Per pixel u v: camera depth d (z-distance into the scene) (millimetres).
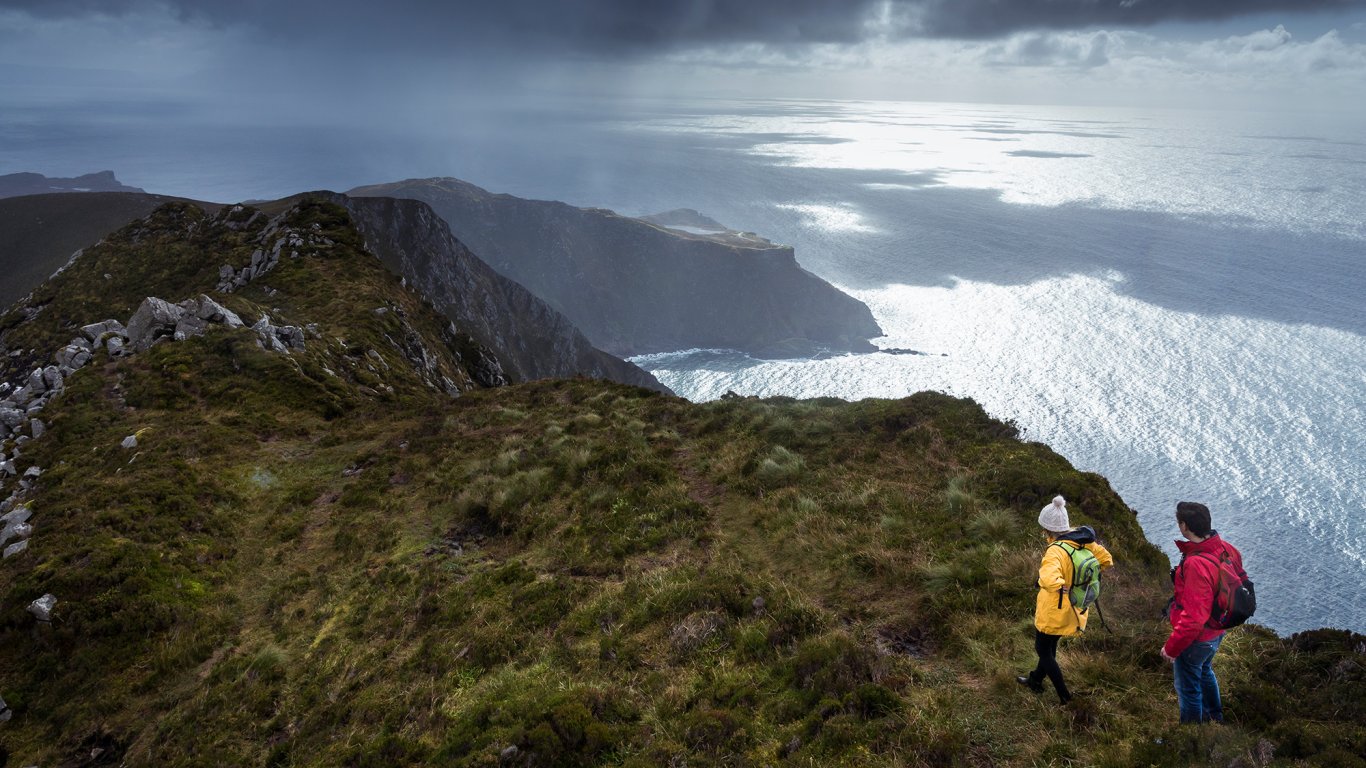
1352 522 168000
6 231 175875
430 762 8703
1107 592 10078
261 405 29250
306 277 54406
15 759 12602
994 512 12438
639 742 8102
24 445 27000
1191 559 6793
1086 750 6836
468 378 58625
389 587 15227
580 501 17172
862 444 17188
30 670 14391
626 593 12023
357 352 40188
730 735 7926
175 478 21328
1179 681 7000
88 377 31047
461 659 11312
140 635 15008
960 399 18297
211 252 65688
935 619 9828
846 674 8375
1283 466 199250
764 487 15961
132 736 12656
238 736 11484
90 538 17531
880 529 12734
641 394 26703
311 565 17625
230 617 15766
